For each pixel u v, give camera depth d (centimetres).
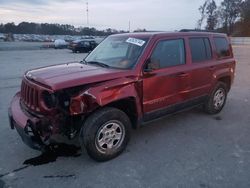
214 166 376
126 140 406
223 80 623
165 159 396
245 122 556
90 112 364
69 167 374
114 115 379
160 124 537
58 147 423
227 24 8619
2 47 3534
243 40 5472
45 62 1730
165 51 454
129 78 394
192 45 510
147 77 416
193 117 581
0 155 405
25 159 394
